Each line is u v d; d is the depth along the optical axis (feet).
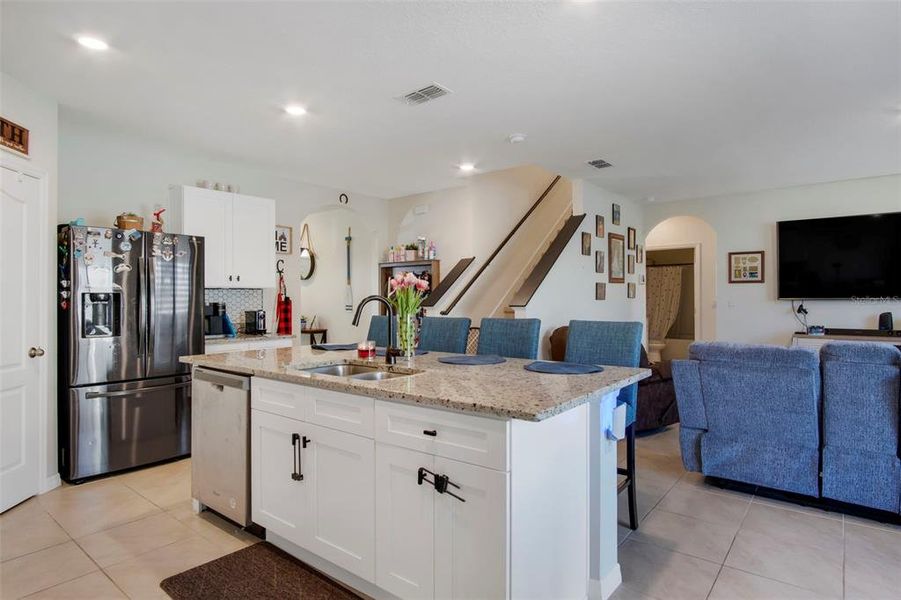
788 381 8.99
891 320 17.47
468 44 8.08
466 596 5.30
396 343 8.82
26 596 6.58
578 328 9.23
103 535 8.33
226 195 14.39
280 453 7.54
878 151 14.32
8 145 9.23
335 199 19.20
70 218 12.26
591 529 6.54
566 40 7.94
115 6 7.02
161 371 12.00
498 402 5.13
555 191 22.70
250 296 16.31
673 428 15.26
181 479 11.00
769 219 20.16
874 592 6.64
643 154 14.47
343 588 6.81
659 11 7.17
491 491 5.05
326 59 8.61
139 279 11.61
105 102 10.49
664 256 29.53
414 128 12.03
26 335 9.74
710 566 7.36
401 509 5.92
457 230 19.06
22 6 6.99
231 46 8.15
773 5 7.02
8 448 9.30
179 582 6.93
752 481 9.78
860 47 8.20
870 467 8.53
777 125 11.98
